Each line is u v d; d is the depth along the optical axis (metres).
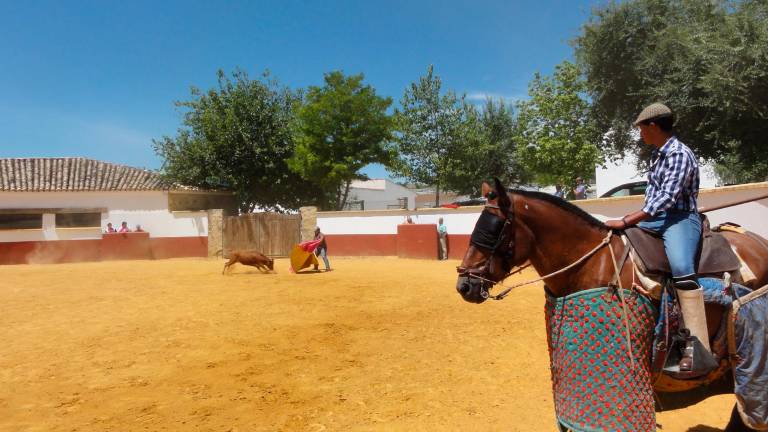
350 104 28.98
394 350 7.83
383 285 14.91
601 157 20.95
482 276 3.38
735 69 15.62
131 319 10.55
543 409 5.50
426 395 5.96
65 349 8.26
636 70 18.48
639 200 14.01
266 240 27.97
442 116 31.73
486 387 6.21
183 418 5.39
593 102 20.95
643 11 18.91
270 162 31.47
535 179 34.22
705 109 17.25
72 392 6.25
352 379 6.56
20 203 28.12
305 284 15.52
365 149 29.28
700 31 16.94
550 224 3.39
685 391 3.97
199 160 30.95
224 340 8.57
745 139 17.08
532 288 13.82
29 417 5.48
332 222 26.52
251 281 16.61
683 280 3.18
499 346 7.98
